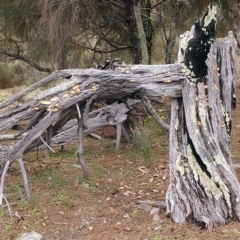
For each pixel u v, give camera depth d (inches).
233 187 174.2
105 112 276.8
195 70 179.9
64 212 193.5
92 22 372.2
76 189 220.4
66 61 364.8
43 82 200.8
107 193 216.1
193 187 173.2
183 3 401.4
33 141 210.2
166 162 262.8
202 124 178.1
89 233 175.3
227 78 191.3
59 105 191.9
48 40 344.8
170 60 402.6
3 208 196.9
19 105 198.4
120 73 190.2
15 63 687.1
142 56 373.7
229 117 191.2
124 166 258.2
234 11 394.3
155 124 344.5
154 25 444.5
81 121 210.2
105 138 328.5
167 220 178.7
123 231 174.7
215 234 164.1
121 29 404.2
